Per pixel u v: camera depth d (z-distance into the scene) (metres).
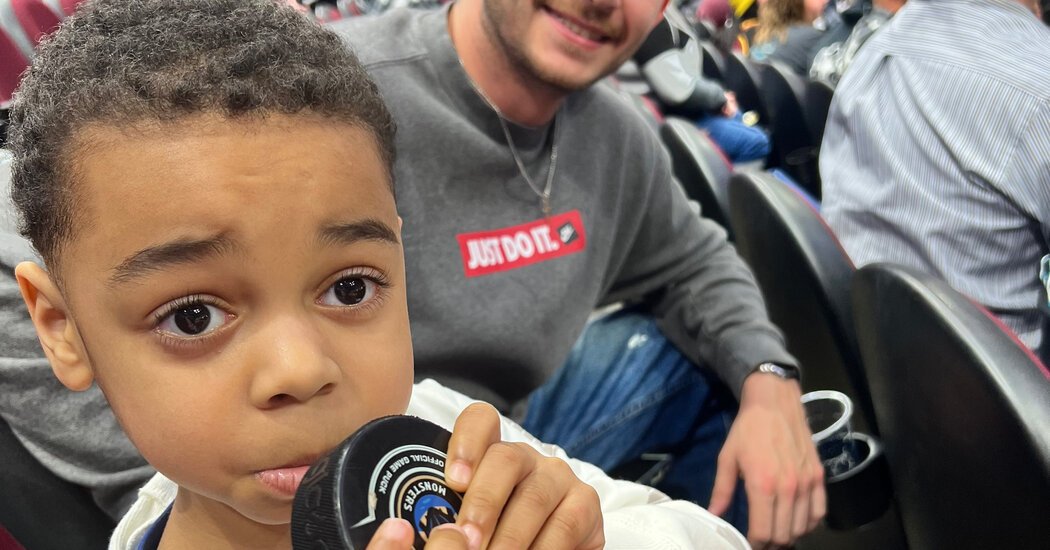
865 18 2.83
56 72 0.41
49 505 0.81
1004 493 0.76
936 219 1.44
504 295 1.13
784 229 1.14
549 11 1.05
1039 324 1.42
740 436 1.15
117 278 0.37
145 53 0.39
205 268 0.37
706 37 4.62
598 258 1.24
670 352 1.37
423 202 1.10
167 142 0.37
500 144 1.12
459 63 1.10
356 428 0.41
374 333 0.42
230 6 0.43
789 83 2.75
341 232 0.39
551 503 0.40
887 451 1.01
